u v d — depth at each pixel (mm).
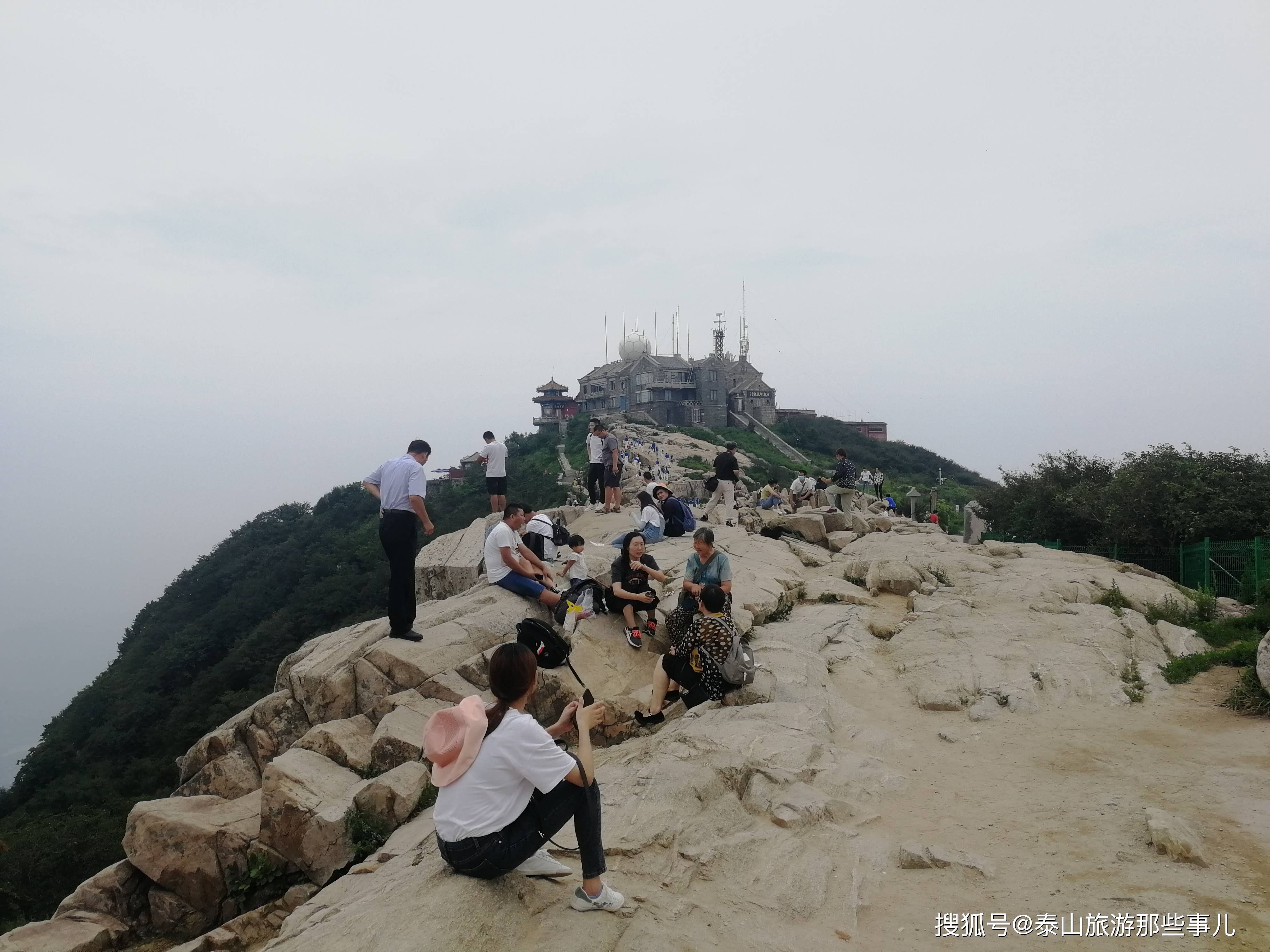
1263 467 21797
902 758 6914
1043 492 28516
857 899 4680
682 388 86000
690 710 7613
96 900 7348
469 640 9641
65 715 48656
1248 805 5617
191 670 48125
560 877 4523
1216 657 9180
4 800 41875
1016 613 10938
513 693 4223
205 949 6617
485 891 4184
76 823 27781
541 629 8070
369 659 9156
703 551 8883
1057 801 5945
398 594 9547
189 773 9648
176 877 7293
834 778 6195
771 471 66125
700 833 5133
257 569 58781
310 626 46906
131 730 43125
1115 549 22375
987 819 5711
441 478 83500
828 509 18953
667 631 9648
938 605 11391
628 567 9398
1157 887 4652
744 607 10758
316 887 6918
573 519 19859
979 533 20281
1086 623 10188
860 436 93312
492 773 4117
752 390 88812
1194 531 20625
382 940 3846
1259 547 16141
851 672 9328
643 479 34000
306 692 9445
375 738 7828
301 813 7039
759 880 4777
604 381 93250
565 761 4141
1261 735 7000
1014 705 8047
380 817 6961
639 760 6375
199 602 59094
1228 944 4094
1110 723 7625
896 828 5617
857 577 13586
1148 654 9422
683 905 4426
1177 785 6062
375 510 65812
